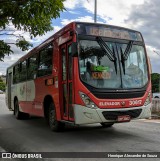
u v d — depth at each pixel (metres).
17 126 13.58
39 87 12.49
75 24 9.31
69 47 9.65
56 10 7.93
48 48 11.57
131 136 9.98
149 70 10.03
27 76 14.64
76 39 9.15
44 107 11.88
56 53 10.59
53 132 11.14
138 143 8.77
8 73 19.98
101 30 9.57
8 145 9.13
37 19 8.39
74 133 10.78
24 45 9.84
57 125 10.94
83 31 9.33
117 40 9.73
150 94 9.81
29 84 14.21
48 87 11.31
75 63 9.00
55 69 10.60
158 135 10.17
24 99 15.16
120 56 9.58
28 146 8.87
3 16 8.16
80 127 12.19
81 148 8.30
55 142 9.28
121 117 9.00
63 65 10.12
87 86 8.88
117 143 8.82
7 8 7.89
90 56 9.20
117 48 9.63
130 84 9.41
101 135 10.27
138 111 9.32
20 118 16.59
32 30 8.92
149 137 9.77
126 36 9.92
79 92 8.88
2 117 17.98
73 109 9.02
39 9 7.85
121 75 9.38
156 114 17.88
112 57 9.45
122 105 9.04
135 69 9.73
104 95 8.89
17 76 16.98
